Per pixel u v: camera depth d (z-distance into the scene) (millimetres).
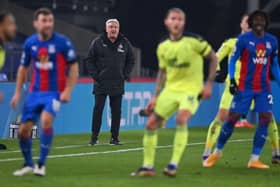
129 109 51094
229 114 29141
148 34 103938
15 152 35375
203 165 29953
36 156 33719
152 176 26281
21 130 25828
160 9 104375
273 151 31000
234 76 28797
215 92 56188
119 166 29844
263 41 28578
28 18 88312
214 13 104938
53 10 96188
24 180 25141
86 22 98250
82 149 37031
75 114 48188
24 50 25750
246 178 26672
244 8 103188
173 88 25672
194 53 25453
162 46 25688
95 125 39469
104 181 25281
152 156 26281
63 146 38688
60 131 47312
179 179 25875
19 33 87938
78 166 29703
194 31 105625
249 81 28844
